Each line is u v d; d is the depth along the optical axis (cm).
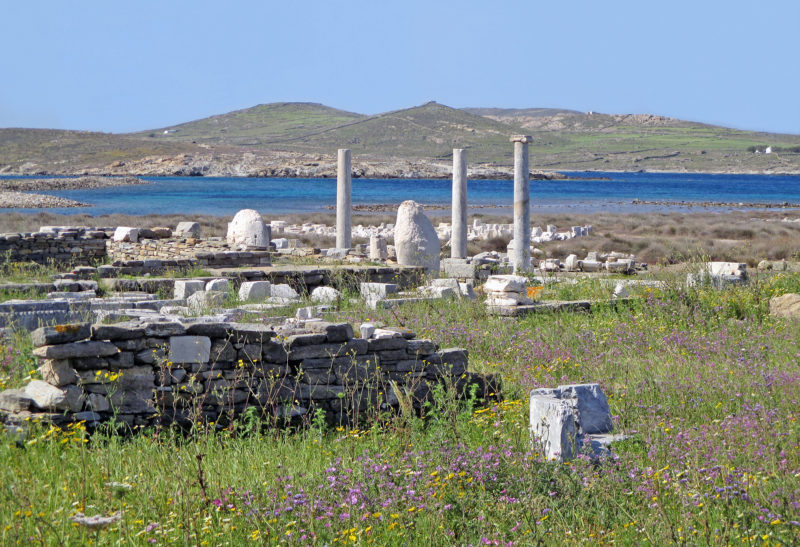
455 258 2608
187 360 827
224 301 1566
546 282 2075
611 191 12281
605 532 623
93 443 735
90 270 1847
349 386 923
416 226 2281
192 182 14125
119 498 629
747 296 1697
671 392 1031
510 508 646
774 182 17125
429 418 947
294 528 589
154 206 7594
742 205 8625
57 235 2416
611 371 1176
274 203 8400
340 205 3033
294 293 1717
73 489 636
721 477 693
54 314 1155
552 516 632
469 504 646
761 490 674
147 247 2486
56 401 754
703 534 595
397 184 14488
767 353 1288
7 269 1995
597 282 2017
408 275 2094
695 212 7244
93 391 776
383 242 2566
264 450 775
